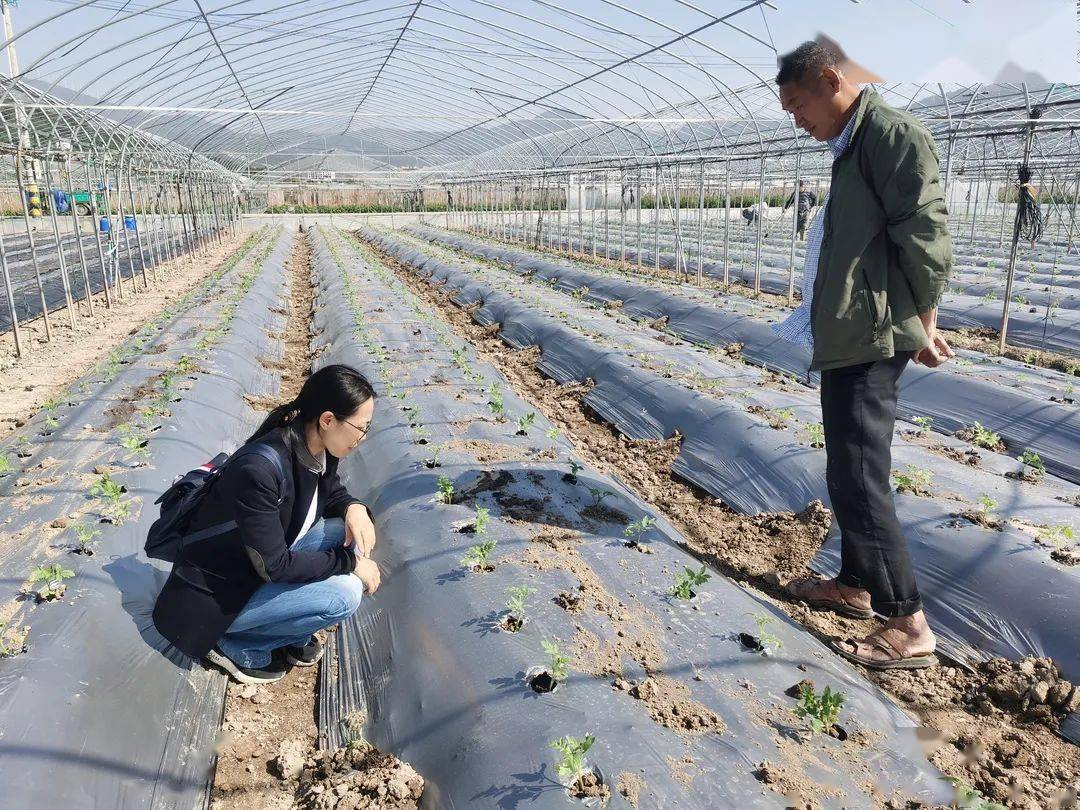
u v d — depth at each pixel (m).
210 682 3.62
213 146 28.38
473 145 31.17
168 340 9.56
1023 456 5.75
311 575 3.40
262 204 43.53
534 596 3.78
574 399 8.22
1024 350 9.73
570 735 2.85
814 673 3.40
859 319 3.34
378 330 10.41
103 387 7.34
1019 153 20.16
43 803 2.55
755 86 13.29
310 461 3.37
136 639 3.54
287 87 20.34
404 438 6.00
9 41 8.31
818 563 4.70
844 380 3.52
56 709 2.93
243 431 7.20
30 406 7.89
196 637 3.31
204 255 25.72
